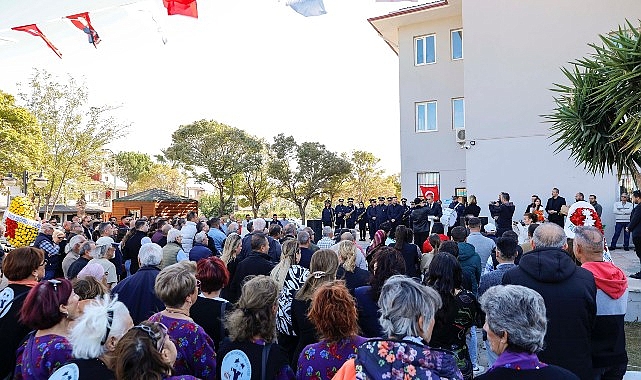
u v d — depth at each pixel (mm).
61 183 24781
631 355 5223
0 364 2930
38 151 23484
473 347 3816
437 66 20562
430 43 20875
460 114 20062
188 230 7938
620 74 7492
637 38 7574
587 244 2998
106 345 1996
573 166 14586
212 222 8969
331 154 31078
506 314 1860
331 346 2381
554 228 2994
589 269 2928
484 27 16062
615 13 14344
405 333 1889
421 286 2006
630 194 13875
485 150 15891
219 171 31219
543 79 15172
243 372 2402
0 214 24547
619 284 2836
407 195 20844
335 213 19109
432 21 20703
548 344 2621
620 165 8031
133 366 1813
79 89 24812
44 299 2451
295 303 3273
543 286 2676
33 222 6293
